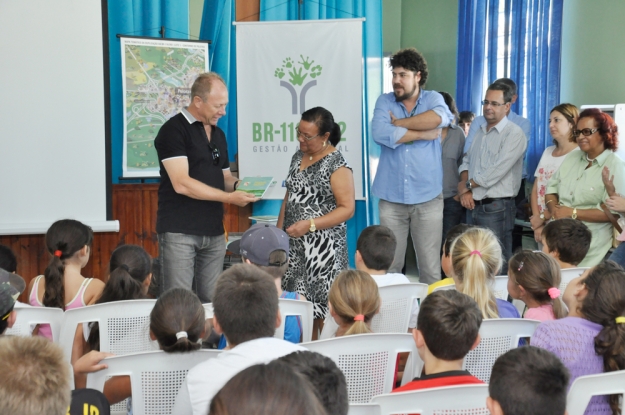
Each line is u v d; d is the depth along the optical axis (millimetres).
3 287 1707
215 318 1795
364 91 5820
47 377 1095
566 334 1923
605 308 1882
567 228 2936
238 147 5246
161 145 3258
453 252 2455
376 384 2045
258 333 1749
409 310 2721
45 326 2400
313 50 5164
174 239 3307
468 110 6551
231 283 1787
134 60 4973
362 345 1987
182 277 3338
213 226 3414
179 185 3221
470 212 4902
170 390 1872
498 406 1354
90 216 4395
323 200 3527
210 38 5582
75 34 4281
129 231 4930
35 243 4312
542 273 2338
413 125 4297
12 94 4184
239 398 681
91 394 1529
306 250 3500
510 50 6004
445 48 7250
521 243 5586
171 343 1850
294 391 689
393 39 7887
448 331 1649
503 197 4703
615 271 1933
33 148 4254
